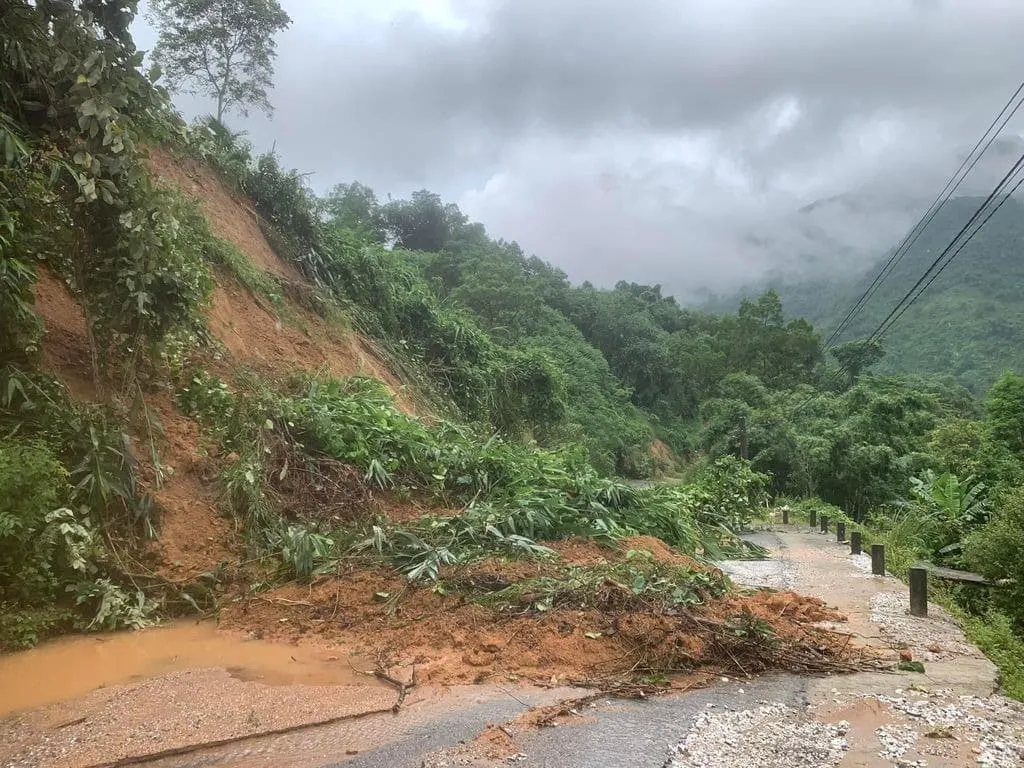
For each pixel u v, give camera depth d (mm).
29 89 6723
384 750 4047
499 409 20250
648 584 7090
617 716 4668
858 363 47188
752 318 59188
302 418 9602
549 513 9172
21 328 6551
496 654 5648
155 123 8703
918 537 17641
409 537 7730
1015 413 23234
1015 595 12234
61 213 7141
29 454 5797
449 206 62250
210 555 7215
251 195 15547
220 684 5023
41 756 3883
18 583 5629
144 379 8320
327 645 5879
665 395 65312
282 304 13312
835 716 4777
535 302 51938
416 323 19219
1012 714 4887
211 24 18781
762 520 22594
